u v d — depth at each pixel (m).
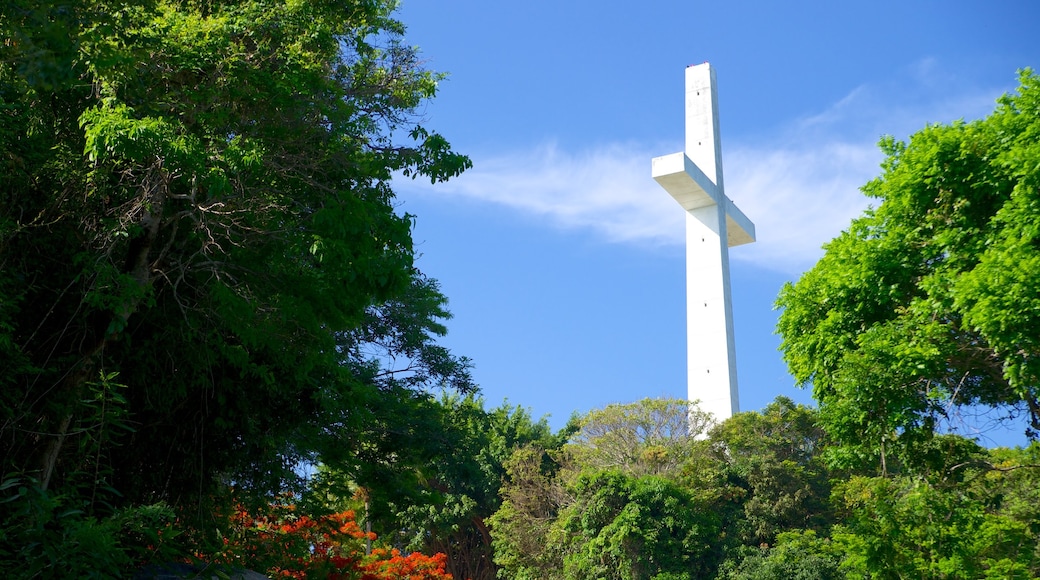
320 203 11.30
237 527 13.79
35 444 9.52
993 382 15.62
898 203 15.63
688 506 41.91
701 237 58.19
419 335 21.67
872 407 14.95
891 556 15.96
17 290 9.56
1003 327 12.43
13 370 8.88
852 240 16.47
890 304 15.91
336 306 11.64
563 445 55.69
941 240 14.61
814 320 16.78
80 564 7.65
